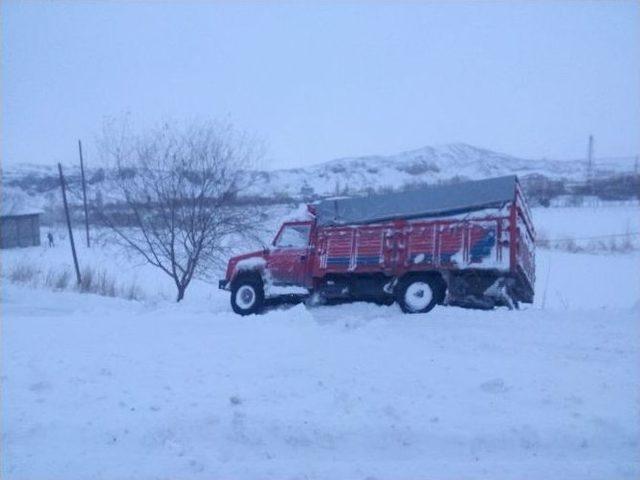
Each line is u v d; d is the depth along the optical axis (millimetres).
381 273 15719
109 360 10227
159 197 23391
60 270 30844
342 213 16188
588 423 7406
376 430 7324
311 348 10438
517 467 6699
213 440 7359
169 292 27078
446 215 15047
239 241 23375
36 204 59094
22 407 8227
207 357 10250
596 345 11008
